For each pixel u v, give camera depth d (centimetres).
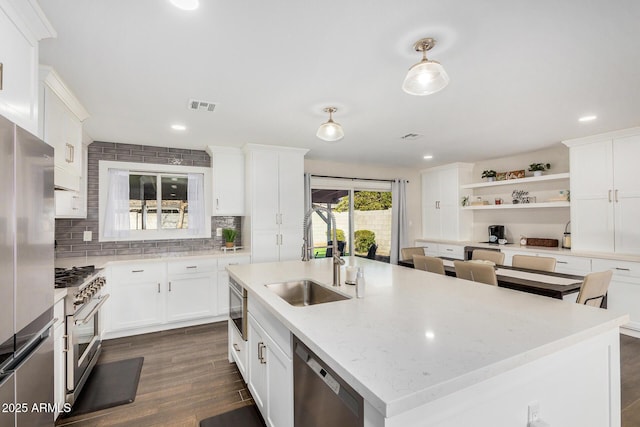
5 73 131
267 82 226
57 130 223
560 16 153
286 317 143
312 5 144
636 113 297
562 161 459
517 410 108
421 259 329
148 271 354
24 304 130
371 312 149
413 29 164
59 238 365
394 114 298
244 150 427
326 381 113
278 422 164
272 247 421
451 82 228
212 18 153
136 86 230
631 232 354
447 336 119
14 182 123
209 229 444
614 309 354
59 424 198
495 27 162
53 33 157
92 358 258
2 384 114
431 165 607
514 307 156
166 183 426
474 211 595
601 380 135
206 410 212
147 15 150
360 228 605
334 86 234
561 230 470
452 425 94
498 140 404
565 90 243
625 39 173
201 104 266
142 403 220
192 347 315
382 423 84
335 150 461
